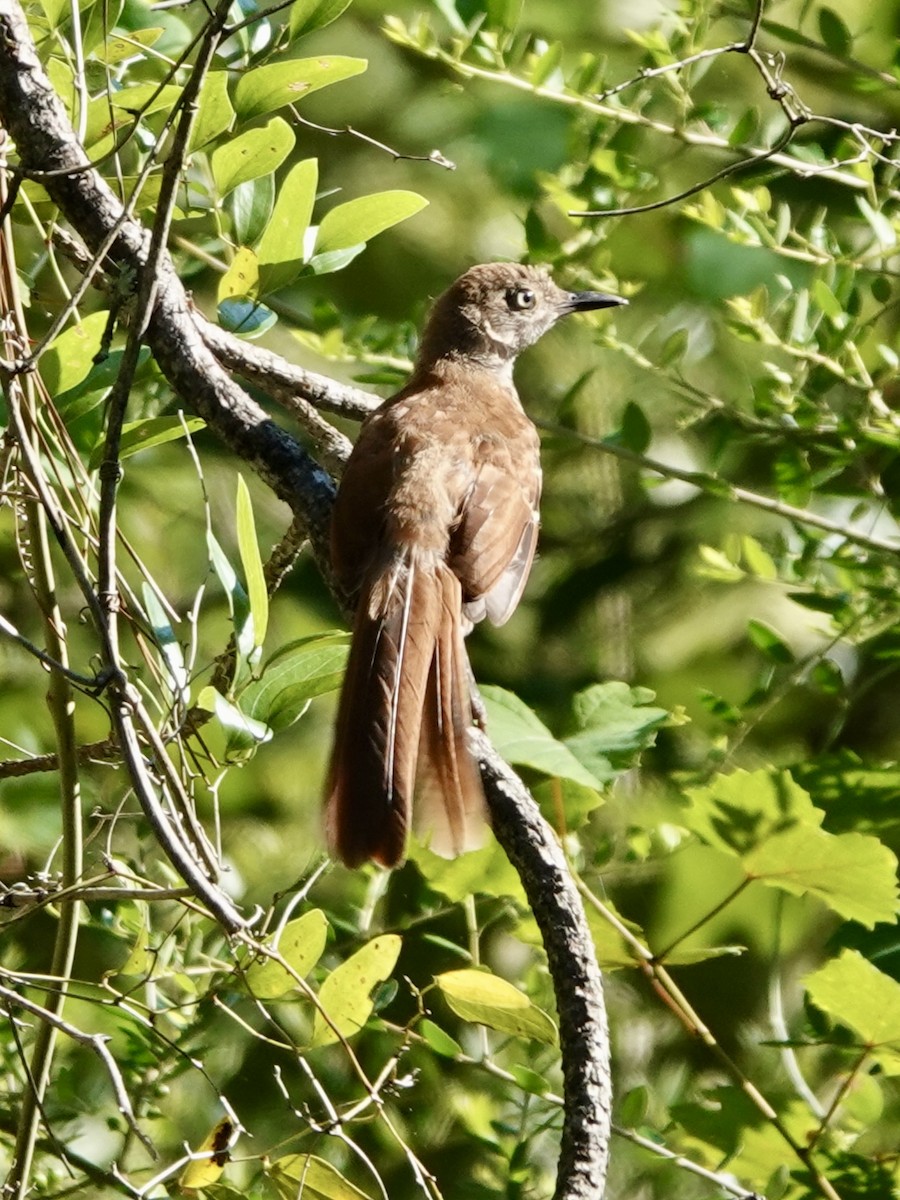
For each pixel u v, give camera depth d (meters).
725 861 11.28
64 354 7.79
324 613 13.66
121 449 8.06
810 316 10.67
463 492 9.52
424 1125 10.21
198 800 12.35
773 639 10.46
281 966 7.41
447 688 8.51
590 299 11.69
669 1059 11.77
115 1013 7.93
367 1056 10.54
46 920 10.01
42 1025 7.42
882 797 10.24
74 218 7.83
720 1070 11.74
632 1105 8.97
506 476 9.78
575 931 7.27
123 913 9.04
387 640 8.62
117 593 6.69
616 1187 10.33
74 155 7.65
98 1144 9.79
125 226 7.84
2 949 9.50
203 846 7.02
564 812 9.30
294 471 8.93
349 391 9.80
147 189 8.27
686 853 11.27
